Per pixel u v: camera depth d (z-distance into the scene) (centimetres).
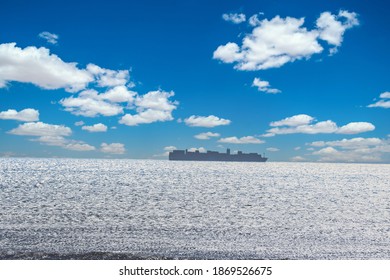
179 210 3144
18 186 5484
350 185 6838
